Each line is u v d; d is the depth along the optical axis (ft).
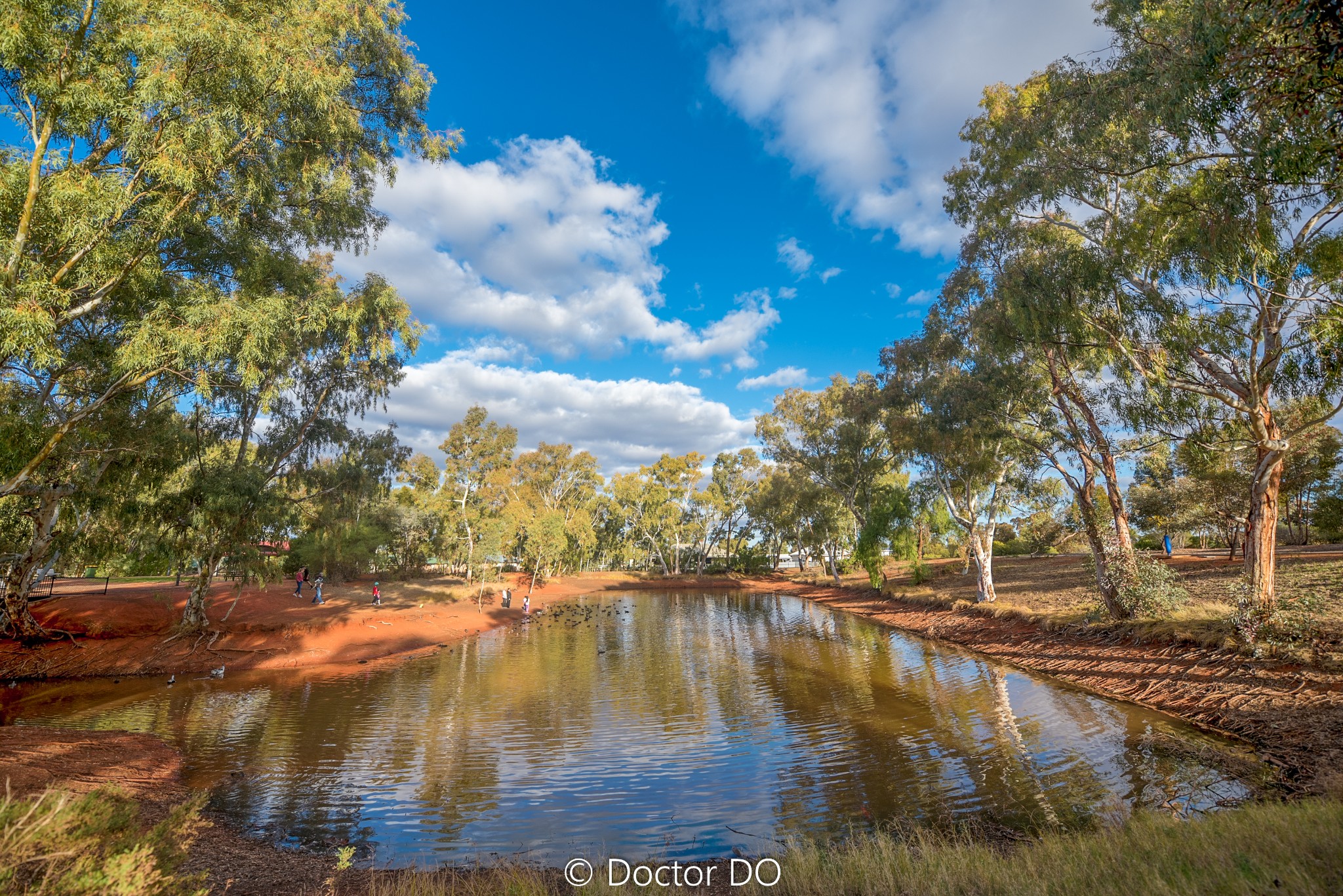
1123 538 69.46
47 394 55.36
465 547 192.85
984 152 76.23
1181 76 37.09
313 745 46.80
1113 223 57.47
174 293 50.78
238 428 97.25
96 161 44.39
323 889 24.16
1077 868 18.39
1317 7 22.11
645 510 311.27
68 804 20.10
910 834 28.73
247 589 135.44
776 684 67.10
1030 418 82.02
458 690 67.26
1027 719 48.01
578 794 36.32
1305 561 76.54
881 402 129.08
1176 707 47.44
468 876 25.95
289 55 48.14
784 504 222.69
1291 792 29.68
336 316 78.59
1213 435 56.29
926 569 165.68
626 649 97.19
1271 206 39.68
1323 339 42.37
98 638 84.43
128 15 40.78
